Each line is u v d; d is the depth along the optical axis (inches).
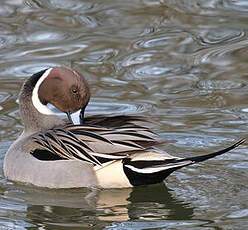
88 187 511.2
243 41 708.0
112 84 649.6
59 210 488.4
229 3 768.9
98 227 465.1
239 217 463.2
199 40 711.1
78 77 544.4
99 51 698.2
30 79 552.1
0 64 682.2
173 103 619.5
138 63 679.1
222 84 645.9
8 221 472.7
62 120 550.6
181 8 760.3
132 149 500.1
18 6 770.2
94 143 510.0
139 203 494.6
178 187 503.5
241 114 600.1
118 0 775.1
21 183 523.8
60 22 743.7
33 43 713.0
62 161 516.1
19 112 578.6
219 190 496.1
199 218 465.7
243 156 537.3
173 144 556.1
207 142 558.3
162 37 717.3
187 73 663.8
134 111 609.6
